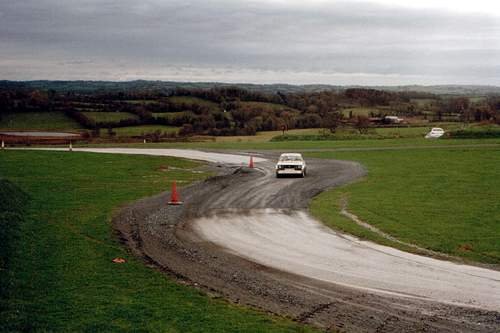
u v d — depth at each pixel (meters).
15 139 90.94
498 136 75.00
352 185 36.94
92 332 11.92
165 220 25.86
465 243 20.81
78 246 19.95
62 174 42.44
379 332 12.58
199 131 108.25
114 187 36.34
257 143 82.75
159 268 17.80
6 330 11.73
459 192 32.31
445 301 14.66
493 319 13.35
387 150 62.59
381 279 16.64
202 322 12.74
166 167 49.62
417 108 144.12
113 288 15.15
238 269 17.81
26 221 23.89
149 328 12.26
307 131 111.19
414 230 23.06
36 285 15.10
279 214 27.39
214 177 42.88
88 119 109.75
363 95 151.88
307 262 18.62
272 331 12.29
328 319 13.38
